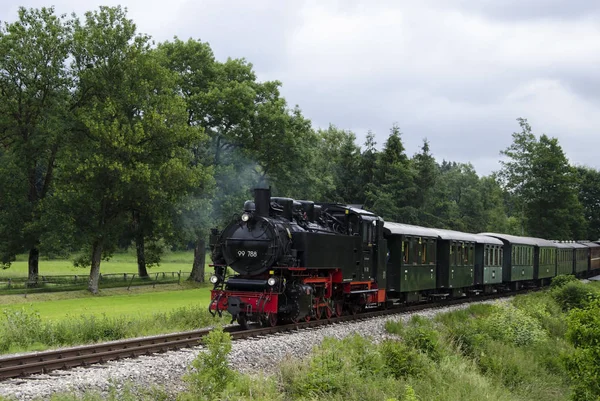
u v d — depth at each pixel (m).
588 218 87.69
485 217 87.56
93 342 16.78
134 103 39.34
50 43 39.75
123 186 37.44
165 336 15.84
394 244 25.62
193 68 48.84
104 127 36.53
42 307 29.30
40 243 39.25
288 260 18.20
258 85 50.41
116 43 39.91
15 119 41.25
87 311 26.73
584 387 12.95
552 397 16.00
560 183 67.81
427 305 28.27
